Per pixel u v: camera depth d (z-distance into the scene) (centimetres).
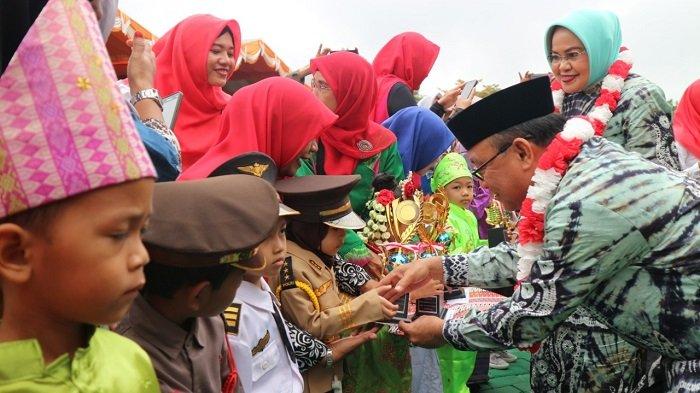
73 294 91
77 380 99
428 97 552
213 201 137
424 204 305
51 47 89
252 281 191
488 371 419
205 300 137
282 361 198
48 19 90
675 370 186
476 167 213
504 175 208
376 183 327
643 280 180
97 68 91
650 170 181
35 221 88
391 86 498
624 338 195
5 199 88
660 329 181
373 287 264
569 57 330
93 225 88
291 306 233
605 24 325
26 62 89
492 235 341
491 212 516
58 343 100
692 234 174
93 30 94
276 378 193
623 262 178
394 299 247
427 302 258
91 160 87
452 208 404
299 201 237
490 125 204
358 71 344
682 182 181
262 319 189
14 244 89
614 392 227
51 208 87
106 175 88
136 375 112
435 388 320
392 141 357
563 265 180
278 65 773
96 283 90
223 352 155
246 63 733
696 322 175
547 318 187
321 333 232
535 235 191
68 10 92
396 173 358
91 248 89
